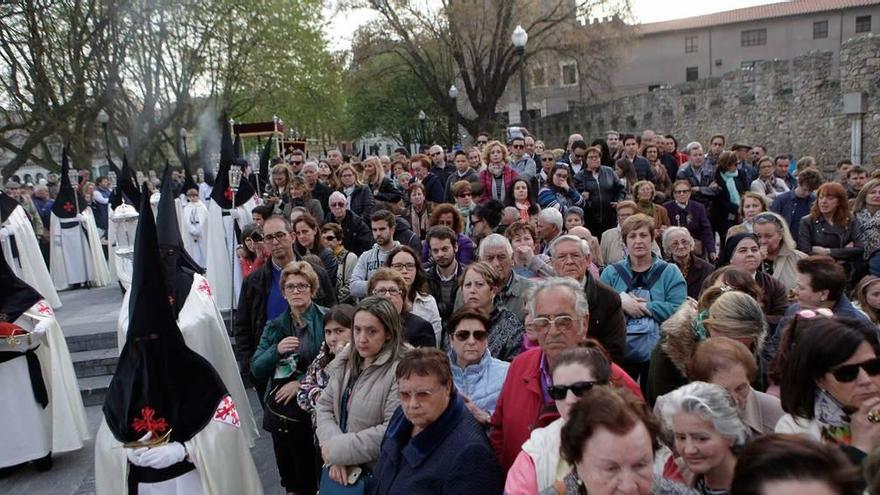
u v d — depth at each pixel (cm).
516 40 1501
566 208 853
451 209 685
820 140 2128
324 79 3381
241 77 3184
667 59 5000
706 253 813
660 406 264
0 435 564
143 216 392
